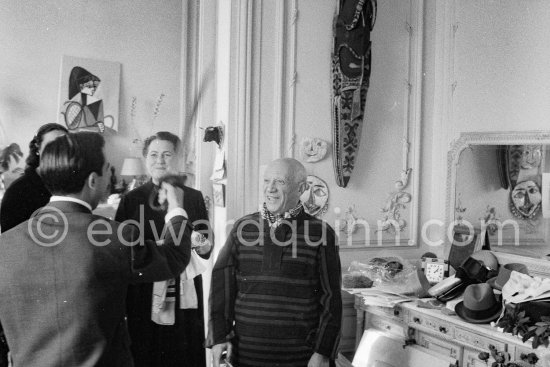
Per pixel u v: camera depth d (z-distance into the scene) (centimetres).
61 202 183
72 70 562
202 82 455
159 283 320
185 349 331
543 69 369
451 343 338
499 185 404
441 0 455
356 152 429
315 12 426
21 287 171
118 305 181
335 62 423
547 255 372
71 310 171
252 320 273
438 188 457
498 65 403
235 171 407
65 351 169
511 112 392
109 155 194
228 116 407
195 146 459
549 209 369
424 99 460
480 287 331
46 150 183
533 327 292
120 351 182
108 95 571
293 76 419
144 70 588
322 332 271
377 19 445
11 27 547
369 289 396
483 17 416
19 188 279
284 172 279
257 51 412
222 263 287
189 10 594
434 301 354
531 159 383
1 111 543
